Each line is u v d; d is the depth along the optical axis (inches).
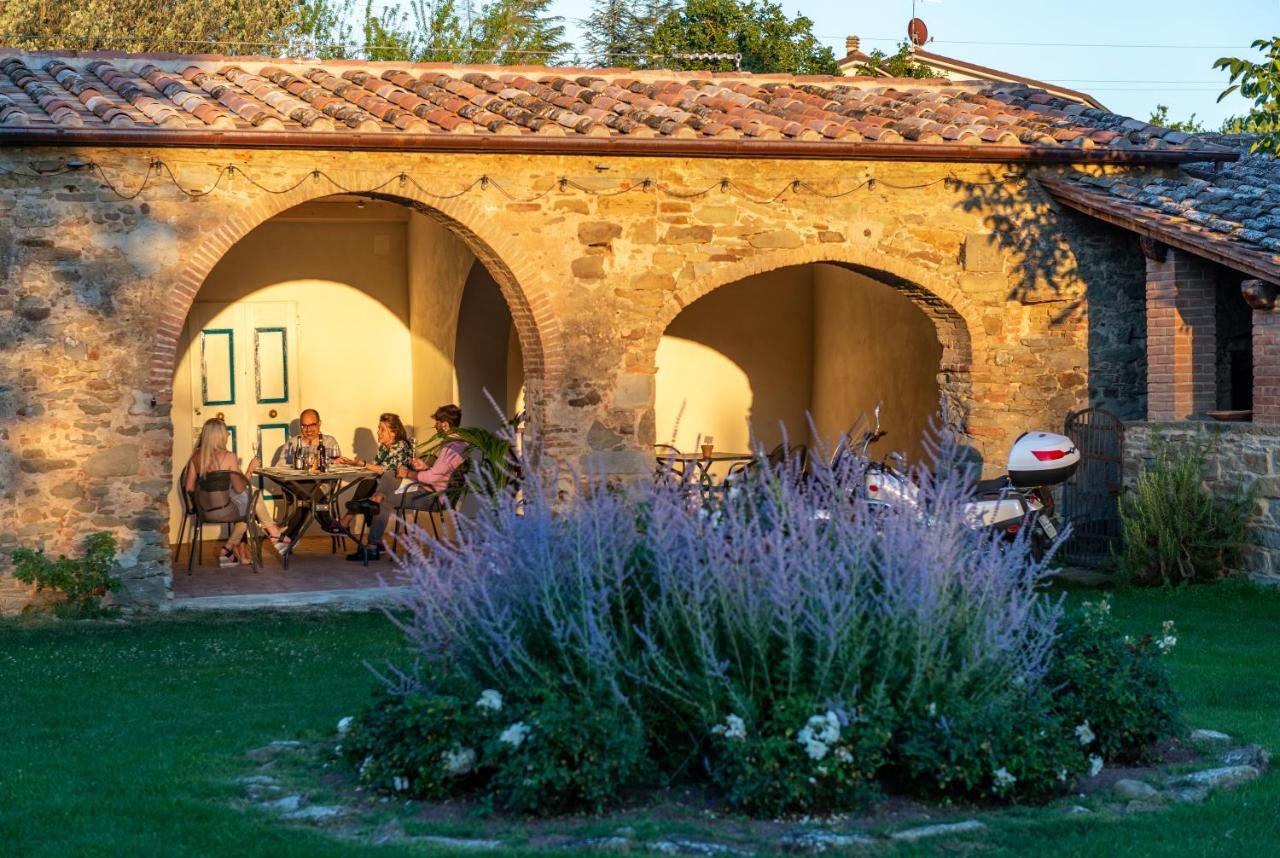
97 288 399.5
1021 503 425.4
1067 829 195.8
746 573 209.8
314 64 479.5
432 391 553.3
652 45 1122.0
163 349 405.1
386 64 483.8
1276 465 402.9
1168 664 308.5
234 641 352.8
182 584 447.2
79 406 399.2
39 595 395.2
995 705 212.4
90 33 989.8
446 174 429.1
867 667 211.9
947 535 219.8
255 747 242.2
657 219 447.2
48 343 396.2
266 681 301.0
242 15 1067.9
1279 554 401.4
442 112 430.9
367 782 215.0
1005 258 478.9
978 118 487.5
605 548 222.4
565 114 439.5
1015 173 477.7
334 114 420.8
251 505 470.0
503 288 449.4
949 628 214.7
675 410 584.7
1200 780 218.4
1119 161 478.6
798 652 205.5
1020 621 219.0
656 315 448.1
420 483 467.2
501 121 427.2
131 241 401.7
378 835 192.1
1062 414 486.6
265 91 436.8
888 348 548.1
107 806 204.7
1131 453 447.8
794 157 454.0
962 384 483.2
